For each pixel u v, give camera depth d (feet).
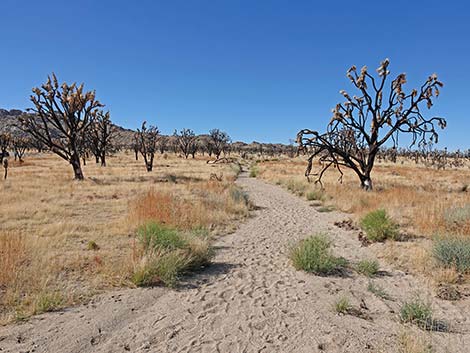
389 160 250.78
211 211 39.19
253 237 31.19
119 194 52.47
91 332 13.21
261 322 14.43
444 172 124.88
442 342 12.62
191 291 17.85
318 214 44.34
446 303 16.17
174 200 40.73
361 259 23.71
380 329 13.76
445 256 20.54
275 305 16.22
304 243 23.81
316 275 20.68
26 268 18.51
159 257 19.30
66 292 16.43
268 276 20.51
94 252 22.67
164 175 89.35
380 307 15.99
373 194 50.85
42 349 11.89
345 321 14.52
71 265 19.90
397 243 26.45
